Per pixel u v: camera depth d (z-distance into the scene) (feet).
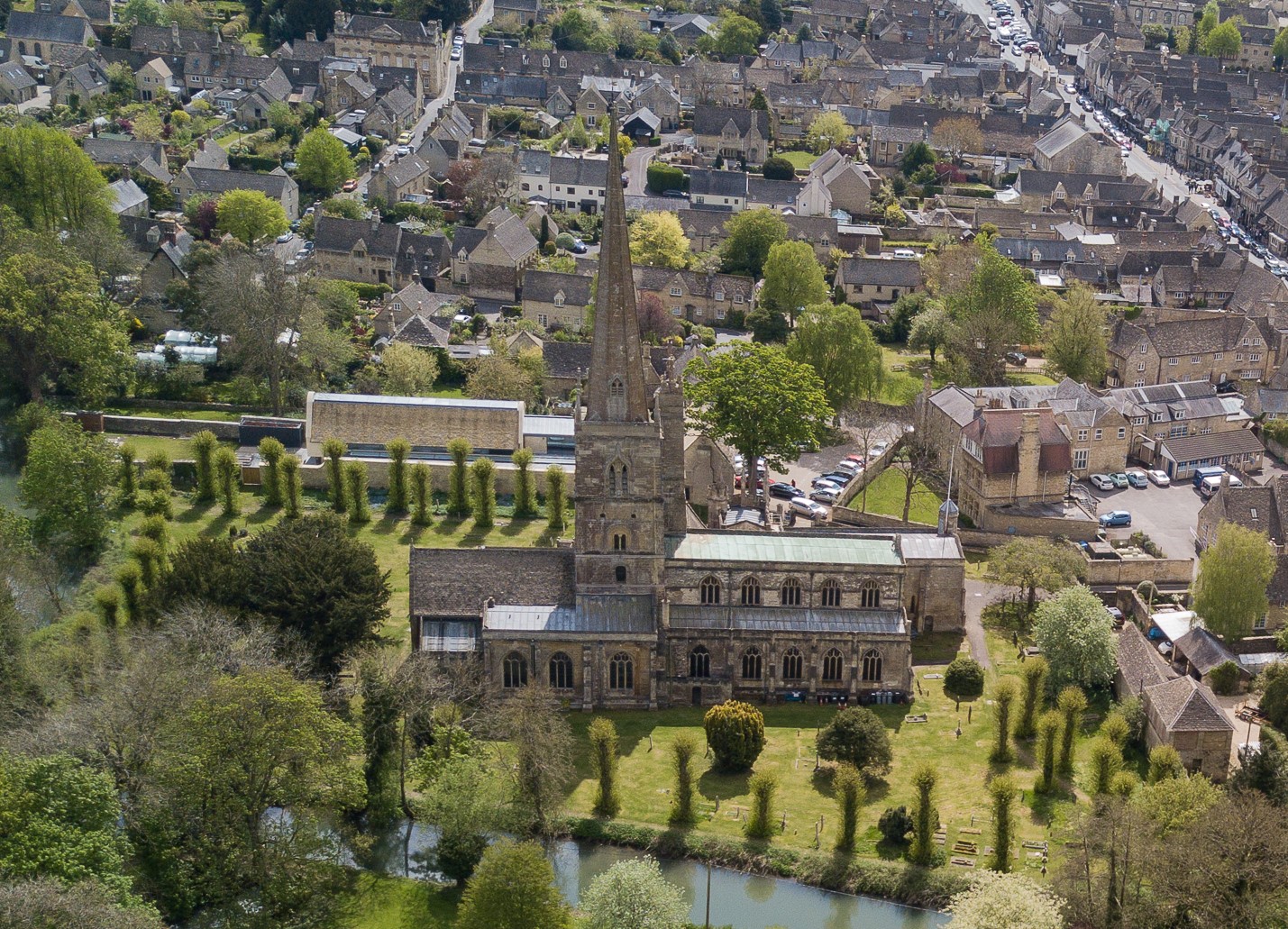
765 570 598.75
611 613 582.76
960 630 646.74
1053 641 601.62
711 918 483.10
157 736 485.15
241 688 465.47
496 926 437.99
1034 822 517.55
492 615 579.48
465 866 486.38
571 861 503.61
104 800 448.65
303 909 474.49
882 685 596.29
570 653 579.89
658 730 573.33
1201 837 453.99
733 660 594.65
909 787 538.06
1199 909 447.42
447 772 493.36
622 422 562.66
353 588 580.71
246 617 564.71
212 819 471.62
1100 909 456.86
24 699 527.40
